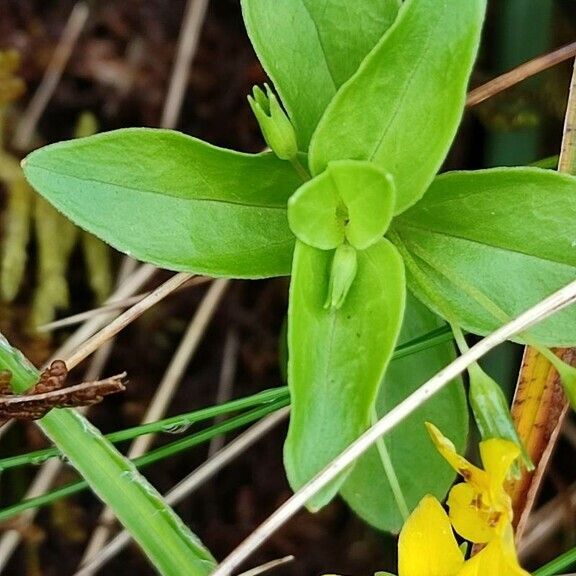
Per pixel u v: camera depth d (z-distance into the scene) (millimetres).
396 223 192
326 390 184
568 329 189
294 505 182
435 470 208
